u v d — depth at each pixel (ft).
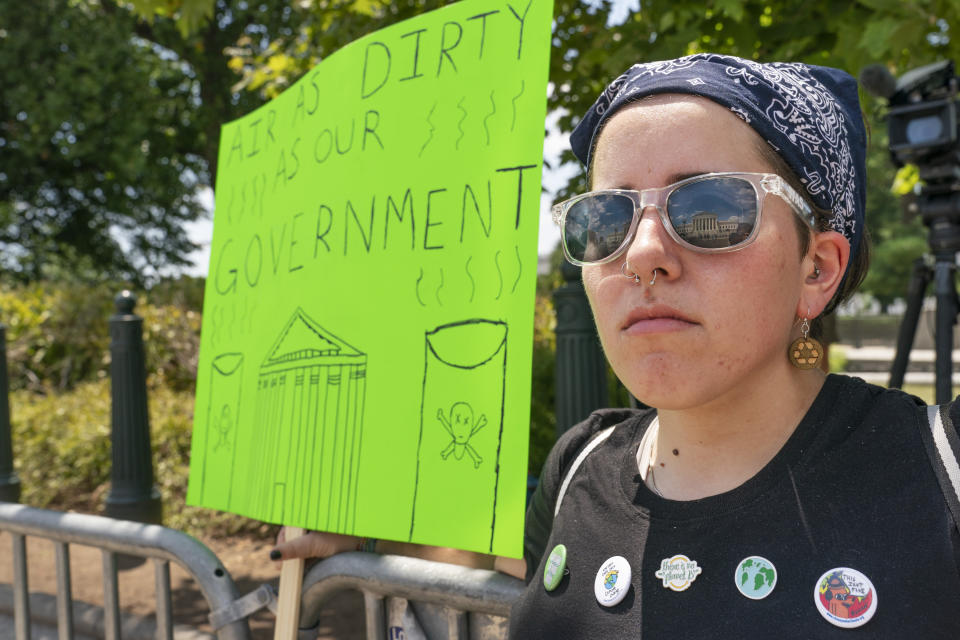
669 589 2.79
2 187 53.88
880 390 2.95
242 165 5.99
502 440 3.72
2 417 15.16
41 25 45.34
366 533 4.19
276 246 5.32
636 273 2.81
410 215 4.33
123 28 44.45
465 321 3.96
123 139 46.60
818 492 2.70
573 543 3.18
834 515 2.64
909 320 9.57
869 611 2.45
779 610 2.58
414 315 4.21
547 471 3.73
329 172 4.91
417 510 4.00
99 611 9.15
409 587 4.20
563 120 14.24
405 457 4.11
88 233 60.13
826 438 2.80
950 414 2.69
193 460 5.82
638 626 2.80
